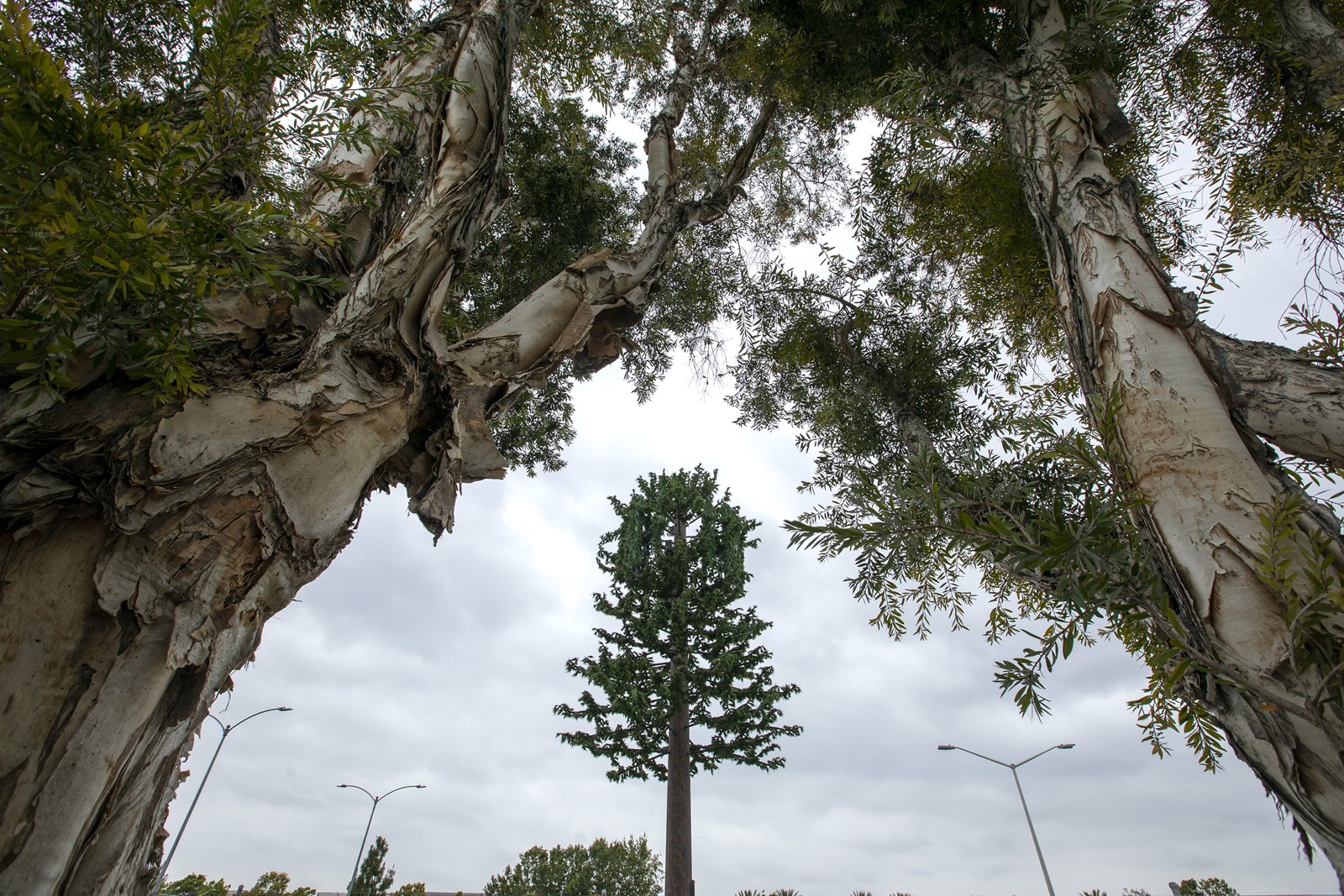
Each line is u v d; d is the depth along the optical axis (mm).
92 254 1389
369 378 2855
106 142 1408
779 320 8352
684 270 9938
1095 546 1446
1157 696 2070
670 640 16703
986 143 5090
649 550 18812
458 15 4672
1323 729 1265
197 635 2039
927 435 5977
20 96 1335
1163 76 5887
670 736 15578
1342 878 1494
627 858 41969
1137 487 2236
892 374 6953
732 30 8656
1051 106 4008
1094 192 3422
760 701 15969
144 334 1914
